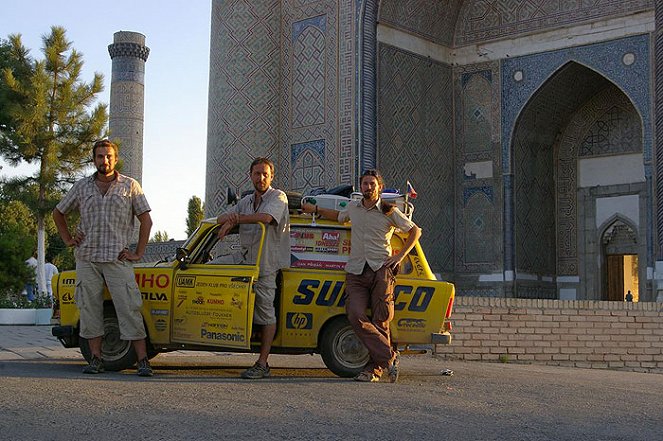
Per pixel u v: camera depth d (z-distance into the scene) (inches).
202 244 244.1
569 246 638.5
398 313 239.3
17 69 725.9
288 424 152.6
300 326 238.5
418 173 607.8
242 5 620.7
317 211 247.8
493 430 152.9
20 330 463.8
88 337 230.8
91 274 228.2
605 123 627.2
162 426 146.8
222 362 291.4
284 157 610.5
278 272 238.8
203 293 234.5
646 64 553.9
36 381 202.4
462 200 633.0
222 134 619.5
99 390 189.0
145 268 244.1
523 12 614.9
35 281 661.3
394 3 593.6
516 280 607.8
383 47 585.9
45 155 681.0
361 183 228.8
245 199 237.6
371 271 228.1
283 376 239.3
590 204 629.9
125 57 1243.8
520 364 364.5
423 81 617.9
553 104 622.5
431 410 173.9
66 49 694.5
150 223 233.5
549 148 644.7
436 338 239.5
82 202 228.4
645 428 161.0
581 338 380.2
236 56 619.2
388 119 586.2
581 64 584.7
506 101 618.5
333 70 586.2
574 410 180.5
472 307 369.4
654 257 526.3
